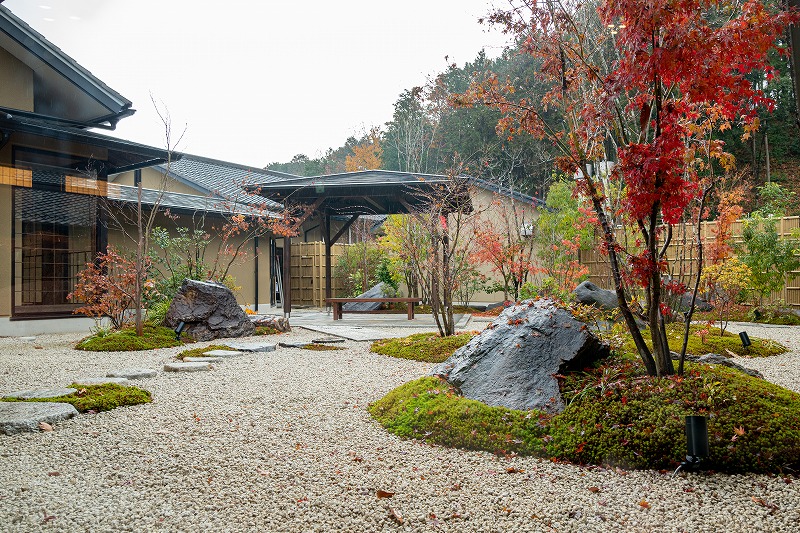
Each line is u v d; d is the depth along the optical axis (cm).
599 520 229
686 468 277
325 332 922
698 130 348
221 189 1578
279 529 222
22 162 984
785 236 1173
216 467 291
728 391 321
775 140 1842
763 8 283
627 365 369
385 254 1502
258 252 1418
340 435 350
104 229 1077
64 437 341
